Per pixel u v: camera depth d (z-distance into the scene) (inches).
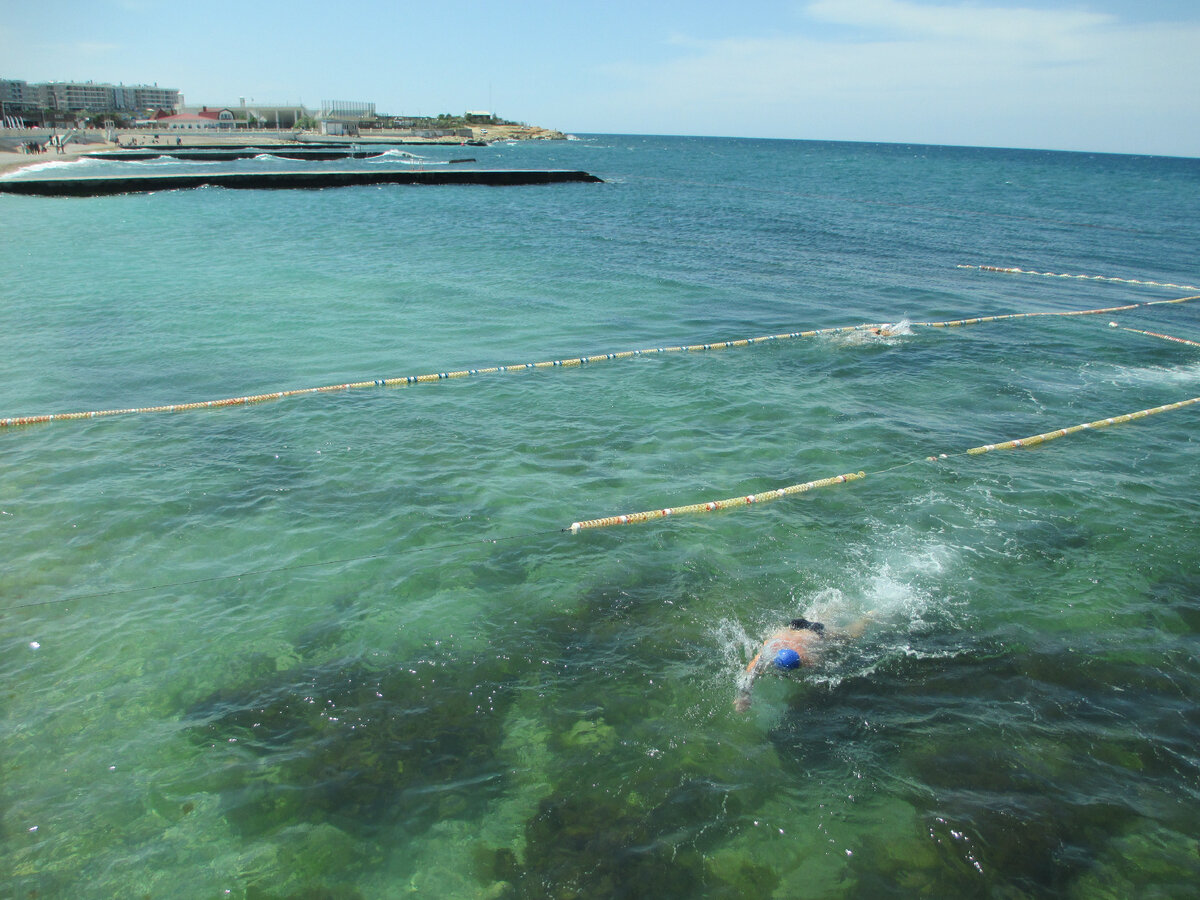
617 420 514.0
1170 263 1203.2
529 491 412.5
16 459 436.1
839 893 198.4
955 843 212.7
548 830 216.2
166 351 642.8
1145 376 630.5
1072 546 366.9
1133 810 224.1
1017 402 564.4
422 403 537.6
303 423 497.4
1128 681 277.1
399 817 219.3
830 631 303.7
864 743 249.0
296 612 309.1
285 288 871.7
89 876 200.1
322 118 5792.3
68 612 305.9
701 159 5054.1
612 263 1071.6
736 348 685.3
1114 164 7450.8
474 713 258.8
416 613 310.0
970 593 330.6
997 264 1157.1
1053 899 197.5
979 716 260.8
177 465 433.4
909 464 455.5
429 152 4328.3
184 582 327.3
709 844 212.4
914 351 685.3
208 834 212.8
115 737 245.3
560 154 5142.7
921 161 5989.2
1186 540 371.6
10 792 224.4
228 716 255.3
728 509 401.1
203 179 1996.8
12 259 999.0
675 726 255.1
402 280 925.2
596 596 324.5
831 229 1492.4
